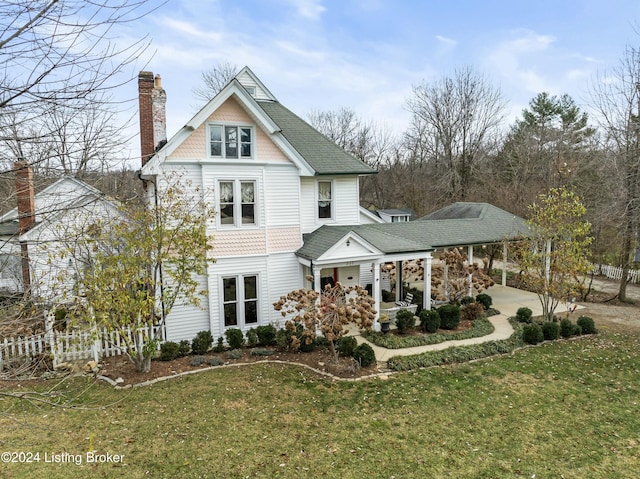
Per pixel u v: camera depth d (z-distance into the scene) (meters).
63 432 8.72
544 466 7.57
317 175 17.12
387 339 14.81
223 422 9.18
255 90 21.03
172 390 10.98
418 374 12.02
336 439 8.48
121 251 12.33
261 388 11.06
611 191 22.53
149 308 11.75
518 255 18.16
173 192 12.89
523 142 40.06
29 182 4.64
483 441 8.42
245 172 15.57
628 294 22.16
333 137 54.81
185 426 8.99
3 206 4.70
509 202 31.22
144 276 11.67
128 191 11.43
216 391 10.87
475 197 38.06
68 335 12.43
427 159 47.00
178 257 13.55
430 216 27.02
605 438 8.54
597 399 10.34
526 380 11.52
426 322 15.86
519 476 7.28
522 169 37.78
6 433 8.64
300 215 16.86
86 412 9.64
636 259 26.88
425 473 7.34
